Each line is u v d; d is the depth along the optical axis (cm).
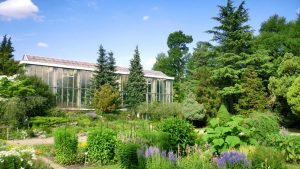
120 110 3759
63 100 3597
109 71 3816
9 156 791
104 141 1073
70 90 3672
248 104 3228
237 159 644
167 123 1116
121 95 4144
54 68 3575
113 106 3375
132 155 893
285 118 3067
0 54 4078
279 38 3928
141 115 3700
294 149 1002
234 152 664
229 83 3600
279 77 3044
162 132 1059
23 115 2462
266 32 4328
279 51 3978
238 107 3297
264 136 1070
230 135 886
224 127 889
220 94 3516
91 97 3700
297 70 2897
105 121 2941
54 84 3553
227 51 3672
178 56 6334
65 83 3641
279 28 4447
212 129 916
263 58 3466
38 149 1317
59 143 1096
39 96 2767
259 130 1096
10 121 2273
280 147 1012
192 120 3366
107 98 3334
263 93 3188
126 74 4216
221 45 3759
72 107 3653
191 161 708
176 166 668
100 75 3756
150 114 3581
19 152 845
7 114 2292
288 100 2694
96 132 1100
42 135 2145
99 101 3341
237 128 889
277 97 3055
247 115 3127
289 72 2925
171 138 1077
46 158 1184
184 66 6475
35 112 2730
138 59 4050
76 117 2962
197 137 1131
